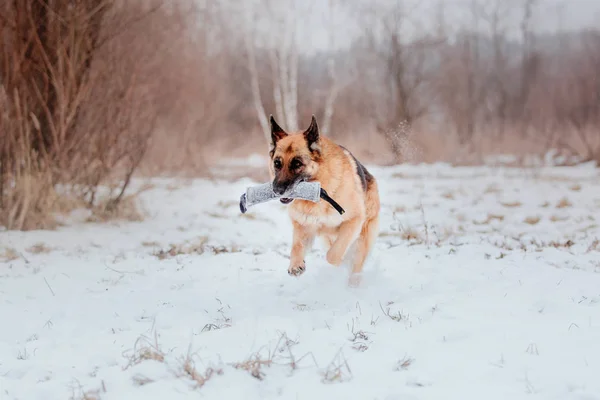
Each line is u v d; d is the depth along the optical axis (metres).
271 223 11.28
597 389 3.45
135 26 12.10
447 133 34.94
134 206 12.31
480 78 39.69
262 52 33.78
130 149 12.03
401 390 3.59
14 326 5.21
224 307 5.63
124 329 5.07
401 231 9.64
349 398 3.54
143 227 10.73
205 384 3.78
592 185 16.83
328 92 32.09
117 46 11.73
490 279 6.18
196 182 19.36
